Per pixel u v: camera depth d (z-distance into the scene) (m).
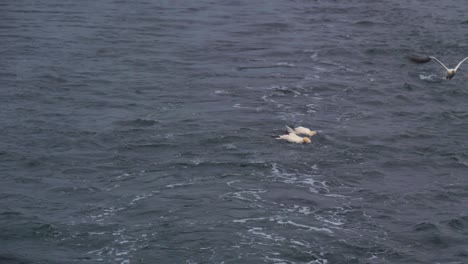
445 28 106.69
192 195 53.84
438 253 47.81
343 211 52.44
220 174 57.44
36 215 51.19
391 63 90.12
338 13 115.50
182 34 100.44
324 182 56.91
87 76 81.56
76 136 64.94
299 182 56.62
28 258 46.19
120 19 107.00
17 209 52.03
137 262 45.44
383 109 74.12
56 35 97.25
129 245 47.38
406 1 125.25
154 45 94.62
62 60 86.88
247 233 48.62
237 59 89.75
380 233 49.69
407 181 58.06
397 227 50.69
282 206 52.59
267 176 57.28
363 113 72.56
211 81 80.94
